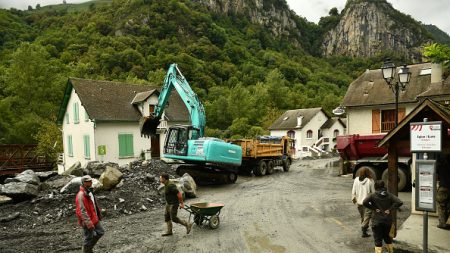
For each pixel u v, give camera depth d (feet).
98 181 44.68
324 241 28.50
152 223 35.35
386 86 78.18
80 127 93.66
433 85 56.95
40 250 27.58
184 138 59.00
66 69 197.88
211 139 57.82
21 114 134.41
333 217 36.50
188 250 26.91
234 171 63.05
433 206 20.90
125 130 91.56
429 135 21.57
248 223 34.60
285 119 161.58
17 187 40.73
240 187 58.75
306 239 29.12
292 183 63.10
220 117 194.18
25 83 137.69
